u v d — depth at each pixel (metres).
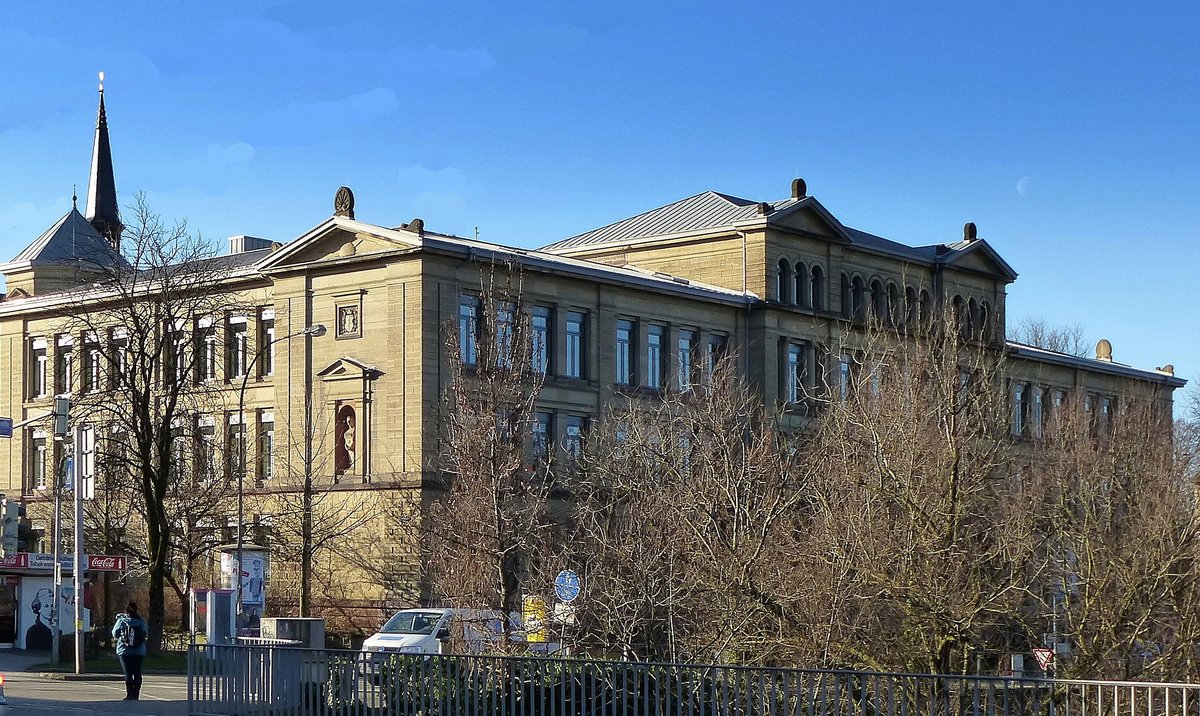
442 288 79.81
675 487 44.38
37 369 95.94
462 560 43.22
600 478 55.81
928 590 33.94
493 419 45.16
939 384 38.66
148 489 67.62
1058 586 38.03
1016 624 38.78
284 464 83.56
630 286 87.00
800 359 94.44
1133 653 36.19
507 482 44.22
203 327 87.31
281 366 84.56
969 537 35.12
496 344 48.88
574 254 100.31
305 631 46.09
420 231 81.00
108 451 76.19
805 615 35.59
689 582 38.72
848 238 97.38
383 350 80.50
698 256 95.56
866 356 49.59
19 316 96.06
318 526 79.25
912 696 28.34
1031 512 38.38
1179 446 63.41
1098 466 46.44
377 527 78.81
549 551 46.34
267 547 73.94
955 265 103.94
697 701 27.91
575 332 85.62
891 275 101.00
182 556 83.50
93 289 87.19
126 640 43.56
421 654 30.48
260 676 33.12
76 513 57.03
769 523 40.03
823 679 26.30
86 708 40.34
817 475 40.91
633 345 88.06
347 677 31.64
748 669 27.00
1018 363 85.00
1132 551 36.12
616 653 39.66
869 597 34.72
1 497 56.31
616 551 40.91
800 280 95.44
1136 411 68.81
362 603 78.94
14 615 69.88
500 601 42.19
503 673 29.72
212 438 86.38
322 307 83.31
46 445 94.00
